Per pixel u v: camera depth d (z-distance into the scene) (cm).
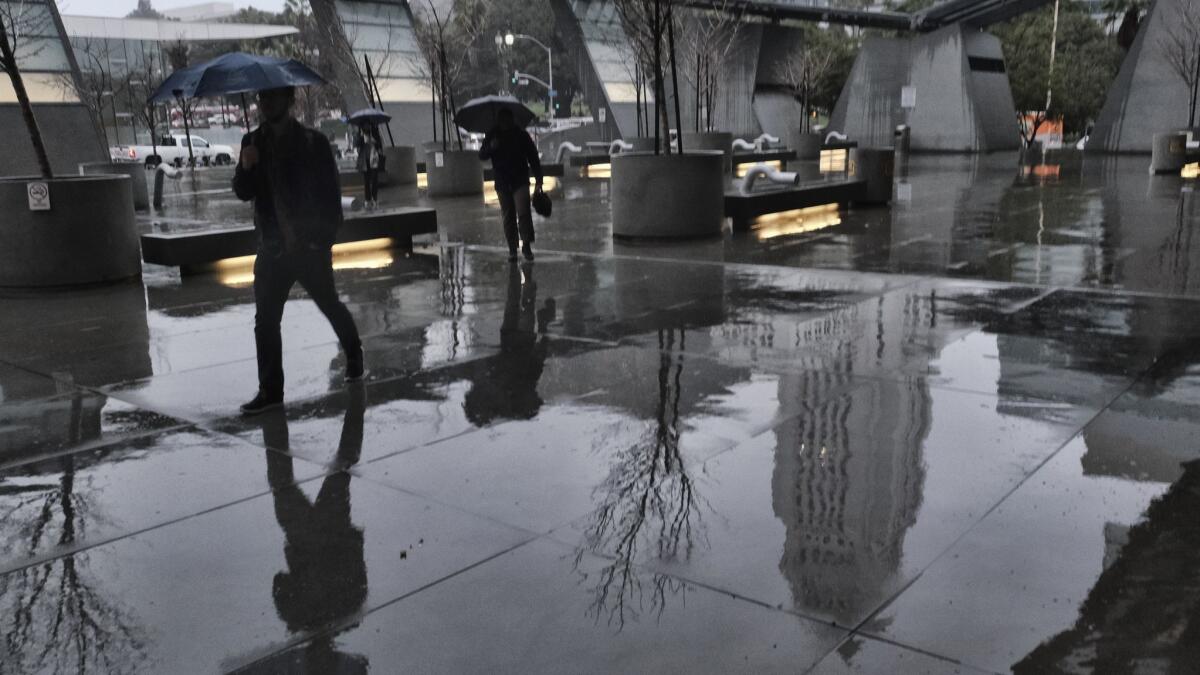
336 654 316
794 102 4981
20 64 2358
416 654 315
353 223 1218
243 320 858
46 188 986
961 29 4516
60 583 369
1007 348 693
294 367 689
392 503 442
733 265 1099
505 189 1137
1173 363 643
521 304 898
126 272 1055
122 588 365
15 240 988
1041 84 6234
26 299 966
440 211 1908
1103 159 3469
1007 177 2566
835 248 1238
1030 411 550
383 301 927
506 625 332
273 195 568
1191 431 511
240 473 485
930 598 343
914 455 485
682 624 329
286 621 339
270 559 388
